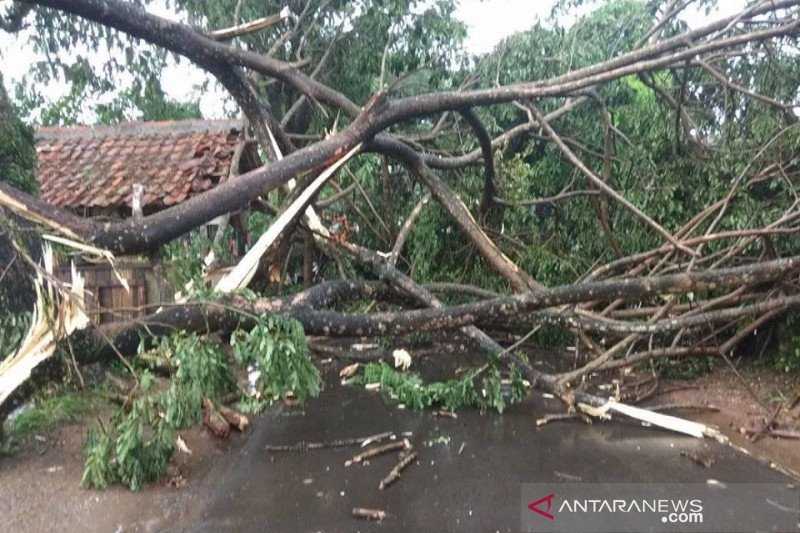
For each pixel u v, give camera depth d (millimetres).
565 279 9258
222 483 4977
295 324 5008
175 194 8250
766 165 8250
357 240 10570
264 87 10156
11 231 4770
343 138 6078
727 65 8586
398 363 8188
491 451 5680
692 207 8789
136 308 4906
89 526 4223
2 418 4785
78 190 8602
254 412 6375
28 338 4777
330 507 4578
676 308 7703
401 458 5492
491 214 9812
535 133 9539
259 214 10461
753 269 5879
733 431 6242
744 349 8664
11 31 7160
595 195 9031
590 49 9781
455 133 10195
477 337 6965
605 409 6320
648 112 9148
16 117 6383
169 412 4668
